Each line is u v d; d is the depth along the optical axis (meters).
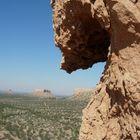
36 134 70.38
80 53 11.87
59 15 10.76
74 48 11.45
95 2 8.05
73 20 10.14
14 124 75.38
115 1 6.88
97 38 11.06
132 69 6.60
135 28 6.59
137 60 6.55
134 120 6.43
